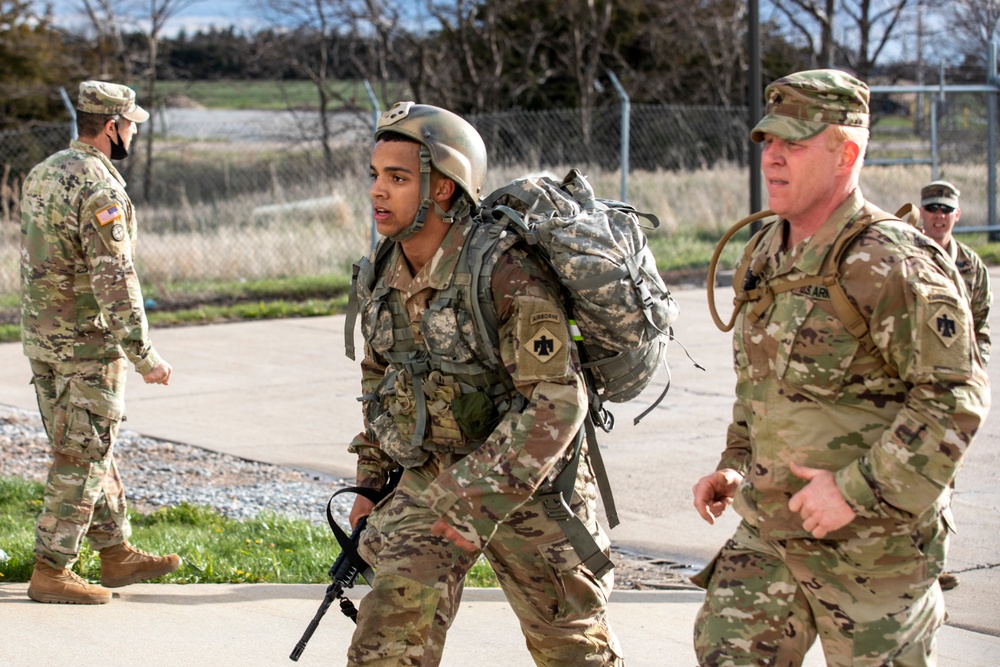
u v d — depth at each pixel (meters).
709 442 10.01
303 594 6.25
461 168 3.89
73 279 5.84
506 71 40.66
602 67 41.03
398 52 40.69
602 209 4.05
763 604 3.52
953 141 25.92
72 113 17.25
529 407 3.75
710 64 42.56
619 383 4.09
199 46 40.41
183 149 35.25
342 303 18.42
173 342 15.68
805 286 3.39
